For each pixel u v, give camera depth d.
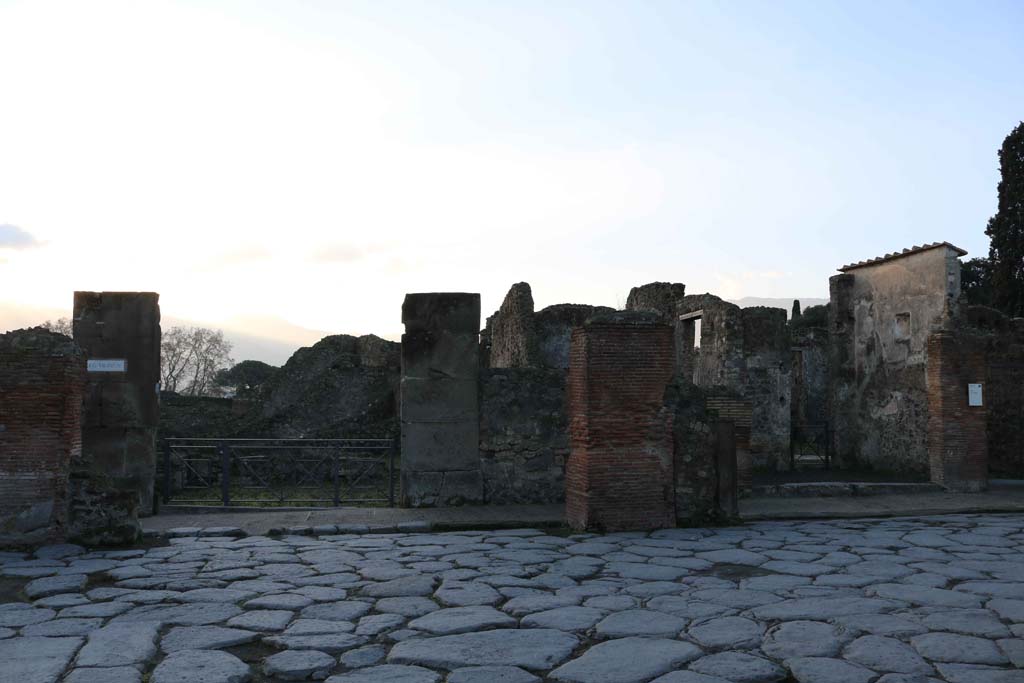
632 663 5.73
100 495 10.23
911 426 18.16
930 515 13.15
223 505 13.02
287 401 19.84
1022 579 8.31
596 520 11.36
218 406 20.06
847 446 20.19
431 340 13.59
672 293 23.23
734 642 6.22
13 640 6.26
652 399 11.70
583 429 11.59
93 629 6.56
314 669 5.63
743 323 20.42
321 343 20.67
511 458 13.70
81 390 10.78
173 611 7.12
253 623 6.74
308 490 16.12
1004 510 13.53
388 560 9.34
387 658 5.88
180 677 5.45
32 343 10.27
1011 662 5.71
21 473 10.12
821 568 8.90
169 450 13.39
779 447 20.20
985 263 37.47
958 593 7.71
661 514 11.66
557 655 5.93
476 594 7.75
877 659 5.77
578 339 11.85
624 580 8.37
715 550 9.98
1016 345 18.53
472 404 13.61
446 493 13.42
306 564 9.14
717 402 14.84
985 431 15.66
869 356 19.55
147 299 12.96
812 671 5.53
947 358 15.61
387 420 20.27
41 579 8.34
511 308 20.59
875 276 19.38
